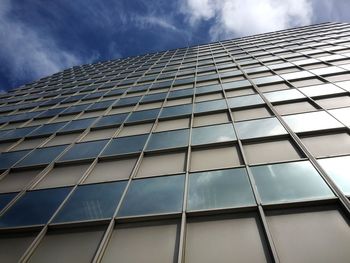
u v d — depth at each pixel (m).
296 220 6.44
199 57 35.94
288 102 14.35
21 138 16.77
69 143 14.55
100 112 19.44
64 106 23.16
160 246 6.50
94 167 11.32
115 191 9.03
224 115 14.33
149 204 7.99
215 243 6.30
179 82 23.69
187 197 7.98
